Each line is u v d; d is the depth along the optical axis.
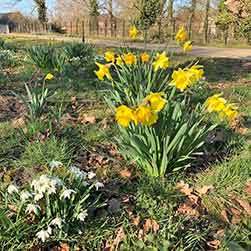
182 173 3.65
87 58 9.67
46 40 19.06
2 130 4.63
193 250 2.69
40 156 3.80
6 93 6.68
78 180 2.94
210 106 3.51
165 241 2.67
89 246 2.75
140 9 24.59
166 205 3.18
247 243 2.75
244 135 4.63
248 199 3.33
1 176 3.56
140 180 3.53
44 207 2.77
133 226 2.92
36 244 2.65
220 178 3.59
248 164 3.78
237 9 12.65
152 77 5.30
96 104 6.03
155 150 3.44
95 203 3.04
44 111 5.44
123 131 3.72
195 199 3.30
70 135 4.57
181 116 3.63
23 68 9.05
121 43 20.73
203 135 3.67
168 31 25.27
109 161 3.94
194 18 31.50
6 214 2.78
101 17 37.22
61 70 8.28
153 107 2.95
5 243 2.61
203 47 21.73
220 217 3.12
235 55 15.69
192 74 3.46
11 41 18.28
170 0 28.19
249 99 6.58
